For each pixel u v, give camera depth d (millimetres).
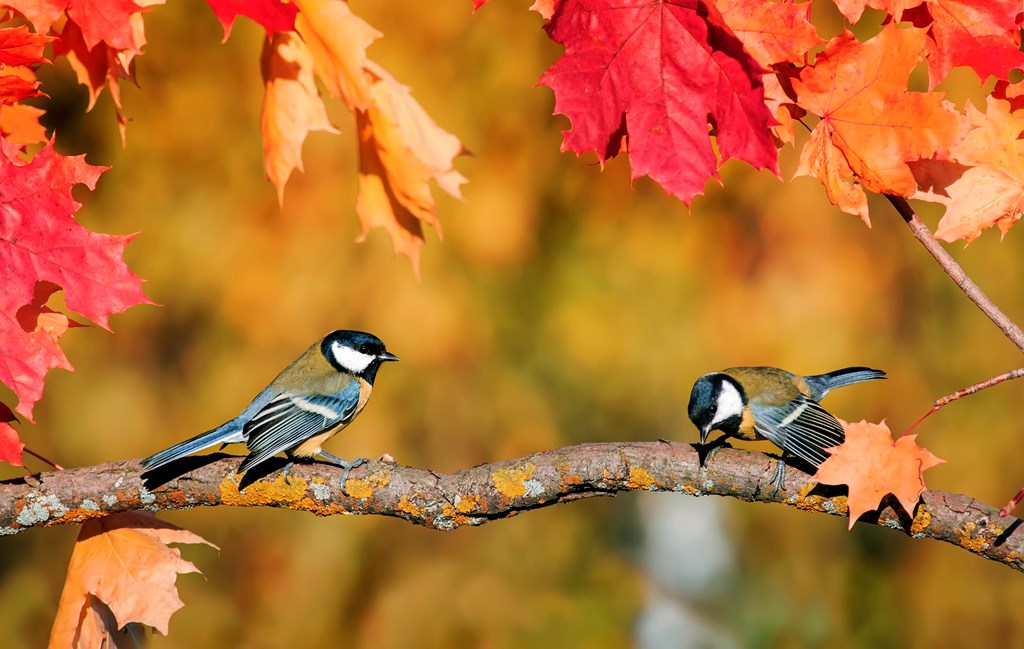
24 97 4176
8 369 3826
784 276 14258
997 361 14445
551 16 3773
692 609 16734
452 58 13977
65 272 3824
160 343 14414
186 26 14078
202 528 14602
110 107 14000
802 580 16016
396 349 13828
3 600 14891
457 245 14023
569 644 15141
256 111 14188
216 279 13977
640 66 3799
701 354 14242
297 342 13898
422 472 5020
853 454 4109
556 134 14258
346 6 3828
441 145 3994
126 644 5078
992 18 3873
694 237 14469
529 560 15570
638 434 14828
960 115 3799
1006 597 15258
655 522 17094
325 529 14578
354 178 13828
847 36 3834
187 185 14164
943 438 14523
